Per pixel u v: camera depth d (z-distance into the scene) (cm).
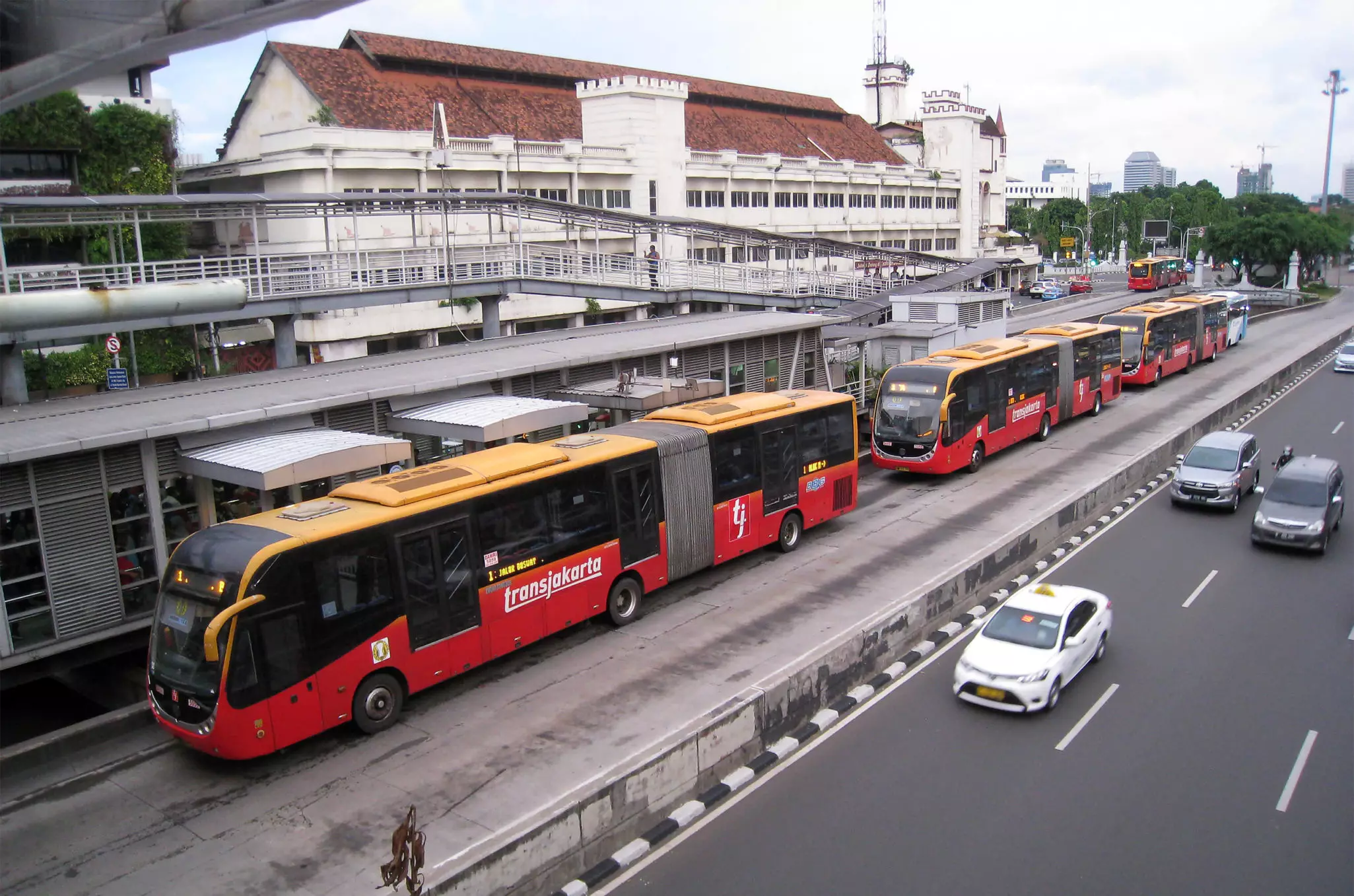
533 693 1627
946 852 1197
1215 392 4394
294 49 4816
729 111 7588
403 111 4903
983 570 2041
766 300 4491
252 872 1157
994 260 6053
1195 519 2617
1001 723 1530
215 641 1308
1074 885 1129
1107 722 1523
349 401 2147
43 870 1180
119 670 1906
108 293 2169
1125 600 2053
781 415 2305
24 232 3331
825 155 7869
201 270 2786
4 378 2222
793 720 1504
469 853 1105
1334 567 2219
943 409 2870
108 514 1775
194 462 1842
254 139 5053
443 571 1584
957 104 9425
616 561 1888
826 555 2306
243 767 1420
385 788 1338
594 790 1173
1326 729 1485
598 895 1129
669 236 5494
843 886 1137
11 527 1658
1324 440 3456
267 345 3950
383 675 1512
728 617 1934
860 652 1658
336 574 1442
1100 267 13575
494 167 4753
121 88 4116
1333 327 6925
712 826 1271
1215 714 1545
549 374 2652
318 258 3509
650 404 2525
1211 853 1184
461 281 3303
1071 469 3059
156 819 1289
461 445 2466
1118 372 4175
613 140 5531
